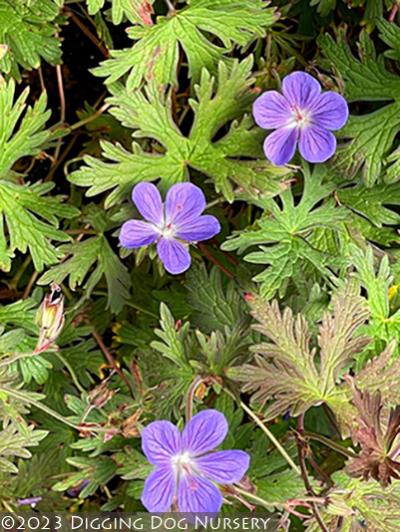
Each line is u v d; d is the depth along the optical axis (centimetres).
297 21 41
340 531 32
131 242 33
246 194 36
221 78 35
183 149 36
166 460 29
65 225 39
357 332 36
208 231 33
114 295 39
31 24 37
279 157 34
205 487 30
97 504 39
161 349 35
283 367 32
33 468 36
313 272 36
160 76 35
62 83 42
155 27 35
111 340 42
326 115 34
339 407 33
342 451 32
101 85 42
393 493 34
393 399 33
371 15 38
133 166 35
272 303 32
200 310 37
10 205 36
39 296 39
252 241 36
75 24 41
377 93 38
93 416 35
